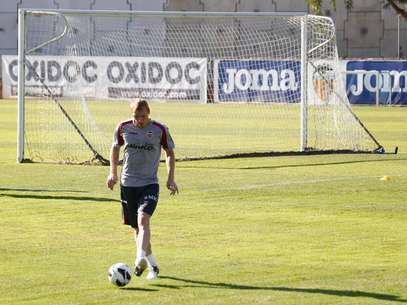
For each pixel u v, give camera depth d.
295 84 80.56
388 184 36.53
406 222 27.98
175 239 25.20
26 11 44.59
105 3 114.94
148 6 115.44
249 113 81.25
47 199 32.25
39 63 58.78
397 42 111.25
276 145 54.97
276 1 113.19
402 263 22.05
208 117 76.75
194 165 43.53
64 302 18.31
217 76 82.31
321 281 20.11
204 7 114.94
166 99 77.25
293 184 36.50
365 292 19.06
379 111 83.00
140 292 19.14
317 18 49.28
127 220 20.92
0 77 110.62
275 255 23.05
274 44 94.38
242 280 20.23
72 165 43.25
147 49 95.44
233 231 26.42
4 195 33.19
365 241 24.97
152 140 20.52
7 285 19.70
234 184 36.44
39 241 24.73
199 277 20.53
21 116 44.41
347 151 49.22
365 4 111.94
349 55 112.69
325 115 53.34
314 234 25.98
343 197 33.16
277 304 18.11
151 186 20.55
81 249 23.69
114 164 20.88
